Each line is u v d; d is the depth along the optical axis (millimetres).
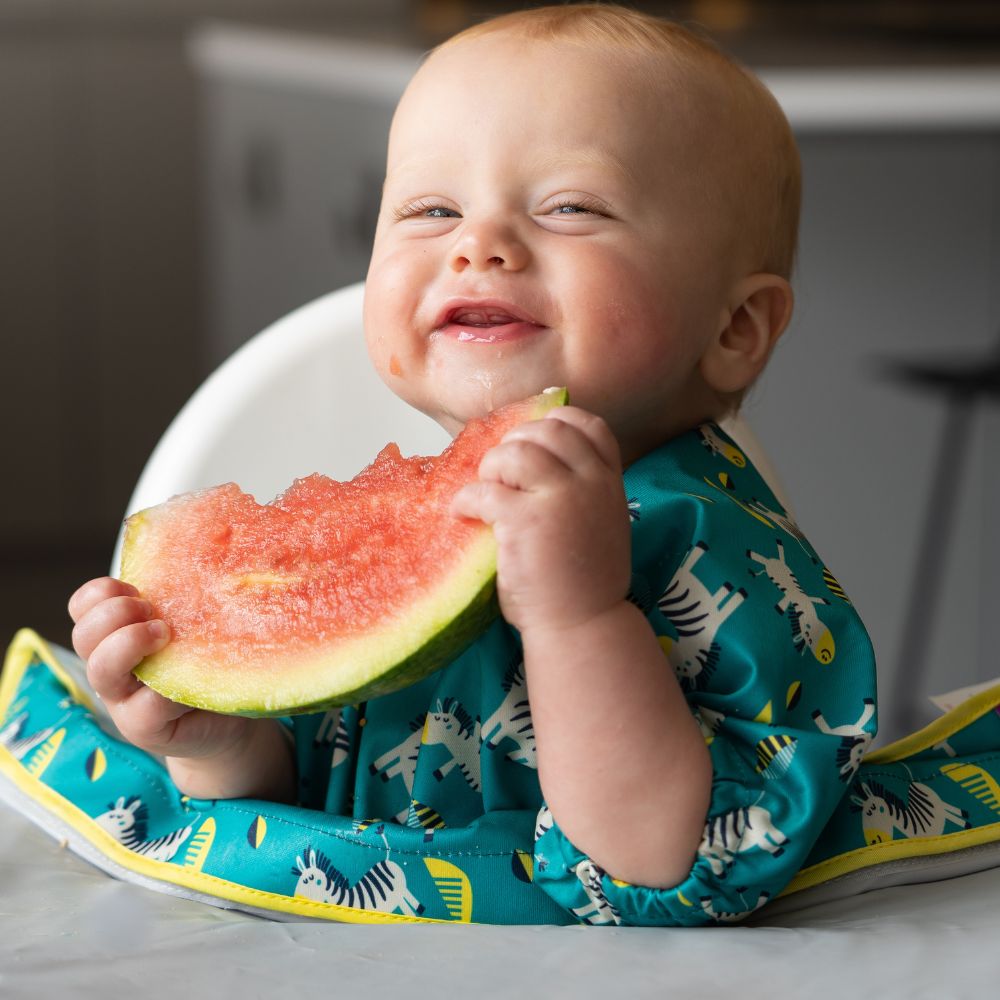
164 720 703
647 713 643
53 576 3398
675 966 575
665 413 811
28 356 3451
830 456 2088
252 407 1189
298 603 655
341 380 1206
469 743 754
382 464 701
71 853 788
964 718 826
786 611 704
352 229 2334
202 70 3225
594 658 638
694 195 789
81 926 653
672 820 646
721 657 688
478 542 639
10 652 964
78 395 3486
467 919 710
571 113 762
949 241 2012
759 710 680
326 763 813
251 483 1182
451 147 770
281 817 744
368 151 2242
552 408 687
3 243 3396
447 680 753
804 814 652
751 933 624
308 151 2549
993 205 1998
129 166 3422
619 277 746
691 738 652
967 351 2041
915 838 729
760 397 2057
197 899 733
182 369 3518
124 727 703
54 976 567
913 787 768
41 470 3494
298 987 553
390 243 785
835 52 2355
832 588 745
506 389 740
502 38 800
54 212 3408
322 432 1201
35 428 3479
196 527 709
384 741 771
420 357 763
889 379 2059
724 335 837
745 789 655
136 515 722
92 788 807
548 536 622
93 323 3467
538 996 544
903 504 2111
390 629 633
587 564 628
